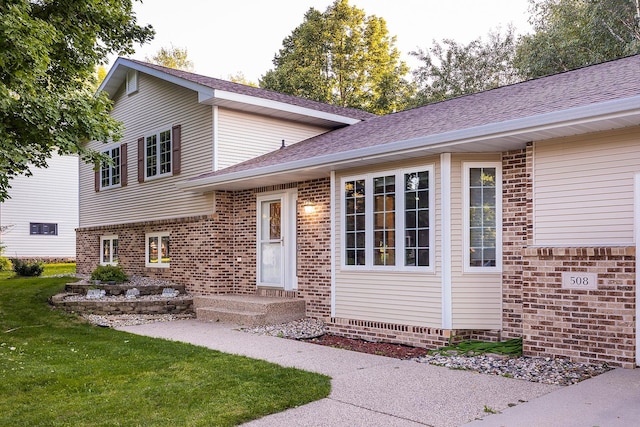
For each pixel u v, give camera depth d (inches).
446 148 314.3
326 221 424.2
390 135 375.2
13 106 321.4
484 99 414.9
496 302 323.3
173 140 578.6
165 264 584.4
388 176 359.6
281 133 586.6
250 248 506.0
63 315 435.2
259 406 200.5
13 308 459.2
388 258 358.0
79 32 380.2
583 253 265.9
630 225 255.9
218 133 534.6
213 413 192.7
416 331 338.6
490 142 296.2
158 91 607.5
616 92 270.8
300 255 444.5
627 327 252.1
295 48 1486.2
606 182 264.4
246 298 458.6
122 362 277.3
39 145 397.4
